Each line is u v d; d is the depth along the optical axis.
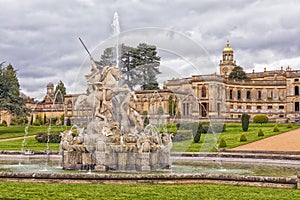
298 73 96.62
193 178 13.72
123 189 12.29
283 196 11.38
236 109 95.81
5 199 10.69
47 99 77.44
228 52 129.50
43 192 11.74
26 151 26.89
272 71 114.69
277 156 23.42
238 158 23.84
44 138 39.50
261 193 11.84
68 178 13.68
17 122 75.75
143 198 10.94
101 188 12.46
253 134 45.38
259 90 99.44
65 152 18.55
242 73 112.88
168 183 13.48
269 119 80.75
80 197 11.04
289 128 54.25
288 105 97.31
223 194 11.64
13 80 59.72
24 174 13.97
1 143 39.12
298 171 18.64
